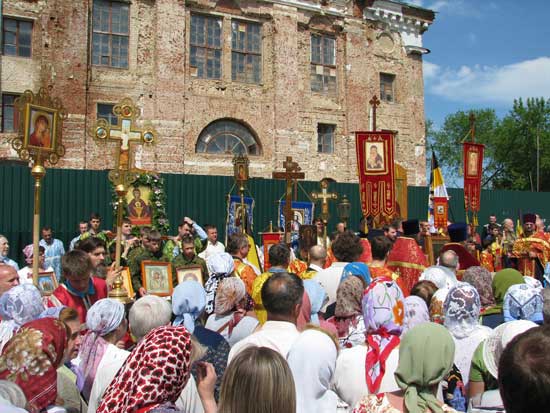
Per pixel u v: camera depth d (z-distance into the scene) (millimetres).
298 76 27406
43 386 3328
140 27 24062
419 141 30688
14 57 21625
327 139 28547
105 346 4547
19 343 3344
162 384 3057
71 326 4508
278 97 26734
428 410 3314
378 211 14258
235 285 5633
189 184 21094
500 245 16625
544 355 1987
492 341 4340
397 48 30531
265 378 2775
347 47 28953
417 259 8586
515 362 2027
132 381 3057
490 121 70500
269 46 26984
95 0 23391
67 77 22344
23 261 17641
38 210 7836
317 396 3779
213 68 25703
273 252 7141
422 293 6250
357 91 29031
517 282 6301
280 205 18203
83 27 22766
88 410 4230
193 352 3447
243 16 26359
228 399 2814
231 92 25875
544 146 57031
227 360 4781
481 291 6316
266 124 26609
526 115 58625
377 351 4039
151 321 4621
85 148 22516
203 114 25078
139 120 23750
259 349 2928
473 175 16953
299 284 4508
